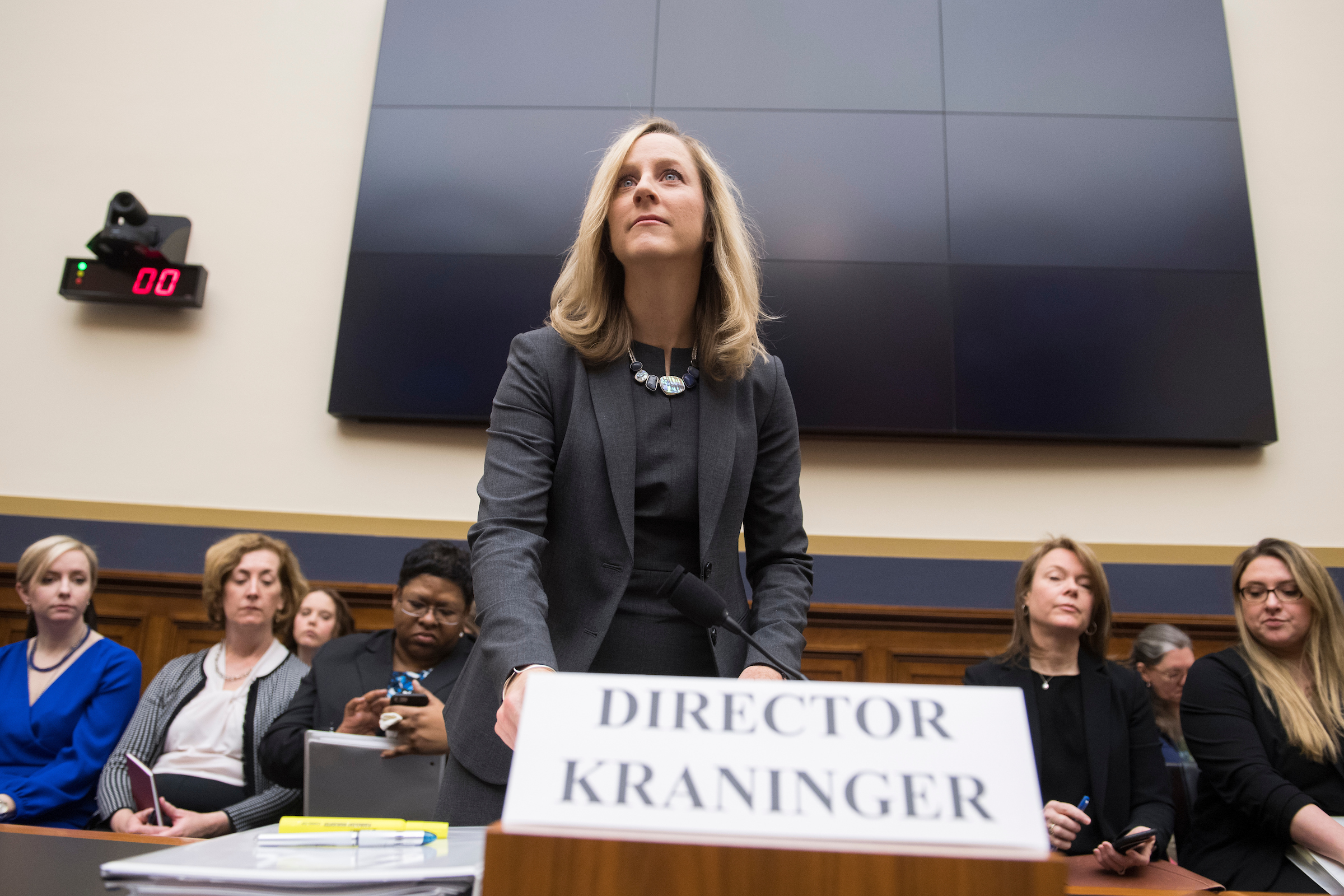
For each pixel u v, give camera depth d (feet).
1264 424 11.55
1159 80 12.71
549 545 3.84
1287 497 11.64
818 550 11.56
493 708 3.58
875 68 12.82
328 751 5.99
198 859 2.09
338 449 12.06
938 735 1.84
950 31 12.94
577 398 3.90
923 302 11.96
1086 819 6.31
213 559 8.77
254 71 13.46
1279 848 6.08
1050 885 1.67
